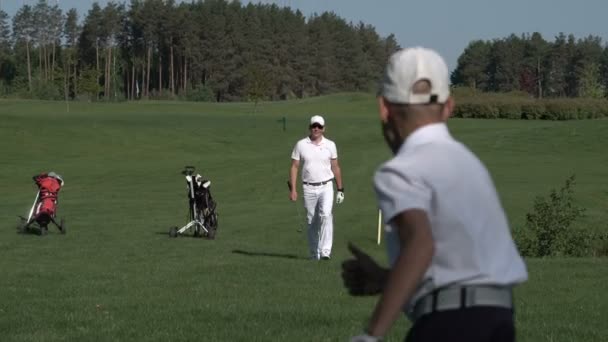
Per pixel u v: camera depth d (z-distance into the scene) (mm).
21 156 66375
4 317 11414
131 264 18141
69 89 180000
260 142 80750
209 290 14016
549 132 68000
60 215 32719
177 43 195500
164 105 127750
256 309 11961
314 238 19750
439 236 4086
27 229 26953
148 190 44219
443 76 4305
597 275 15555
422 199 4051
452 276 4078
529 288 13898
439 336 4055
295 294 13547
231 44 197250
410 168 4098
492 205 4172
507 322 4082
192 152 74375
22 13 199750
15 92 182625
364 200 38188
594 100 109688
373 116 108500
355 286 4539
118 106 124125
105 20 192375
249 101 149500
